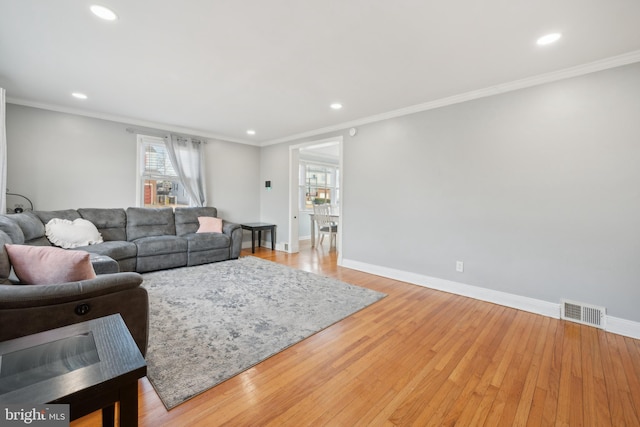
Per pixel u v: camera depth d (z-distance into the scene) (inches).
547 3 65.9
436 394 61.4
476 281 122.9
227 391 60.8
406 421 53.8
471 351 79.0
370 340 84.4
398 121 148.6
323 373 68.0
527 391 62.7
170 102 139.2
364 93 124.0
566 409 57.4
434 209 135.5
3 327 50.5
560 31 76.9
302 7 68.7
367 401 58.9
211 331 86.4
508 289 114.3
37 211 133.2
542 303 106.2
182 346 77.4
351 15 71.6
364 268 165.2
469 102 123.1
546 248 105.4
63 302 55.2
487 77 106.5
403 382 65.2
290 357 74.4
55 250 63.7
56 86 120.8
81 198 157.9
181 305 106.0
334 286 133.8
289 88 119.3
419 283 141.2
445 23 74.3
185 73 106.6
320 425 52.4
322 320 96.3
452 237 129.8
